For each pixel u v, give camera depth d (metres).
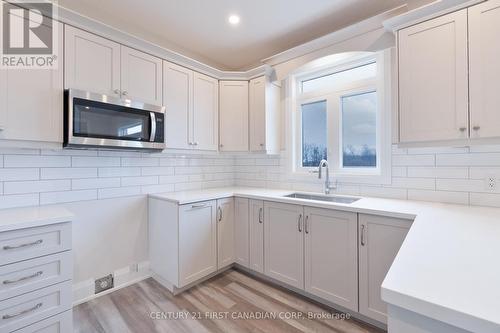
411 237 1.01
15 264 1.36
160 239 2.37
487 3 1.41
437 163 1.91
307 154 2.83
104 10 2.09
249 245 2.50
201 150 2.69
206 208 2.38
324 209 1.92
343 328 1.72
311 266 2.01
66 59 1.74
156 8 2.07
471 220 1.32
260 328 1.73
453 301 0.53
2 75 1.50
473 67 1.45
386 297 0.59
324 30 2.42
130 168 2.44
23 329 1.37
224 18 2.22
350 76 2.53
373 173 2.32
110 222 2.28
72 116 1.70
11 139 1.53
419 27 1.63
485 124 1.42
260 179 3.16
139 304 2.03
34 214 1.58
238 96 2.87
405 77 1.69
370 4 2.03
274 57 2.64
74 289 2.05
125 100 1.99
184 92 2.51
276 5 2.04
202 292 2.21
